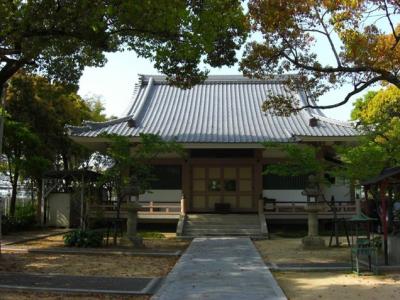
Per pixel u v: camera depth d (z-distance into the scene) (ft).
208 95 104.22
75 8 37.01
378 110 76.13
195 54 45.91
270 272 37.47
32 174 83.46
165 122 91.35
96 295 29.45
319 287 31.71
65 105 97.66
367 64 43.96
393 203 46.93
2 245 56.18
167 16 39.34
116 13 38.45
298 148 59.00
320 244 56.49
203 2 46.80
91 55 48.91
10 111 87.20
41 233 73.00
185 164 88.12
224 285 31.83
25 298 28.12
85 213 68.28
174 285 32.01
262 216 77.71
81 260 45.68
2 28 37.24
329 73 47.85
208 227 75.72
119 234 65.72
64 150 101.86
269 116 92.79
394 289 30.73
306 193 58.23
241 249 53.67
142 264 43.75
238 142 81.05
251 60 48.98
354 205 78.59
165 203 83.97
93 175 68.85
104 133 60.54
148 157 62.08
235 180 88.43
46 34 39.06
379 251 45.50
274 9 44.86
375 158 49.98
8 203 96.02
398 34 45.37
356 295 29.04
